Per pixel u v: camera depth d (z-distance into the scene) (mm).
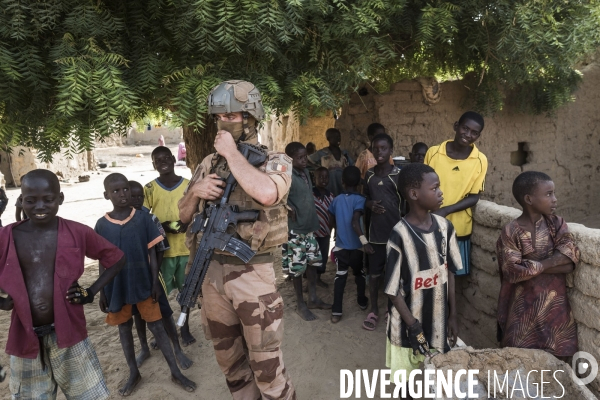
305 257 4438
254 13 3051
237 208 2445
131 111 3510
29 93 3166
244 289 2430
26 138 3307
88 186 15133
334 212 4457
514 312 2895
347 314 4551
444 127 6293
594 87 7523
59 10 2920
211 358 3773
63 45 2879
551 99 6355
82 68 2799
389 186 4215
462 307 4074
